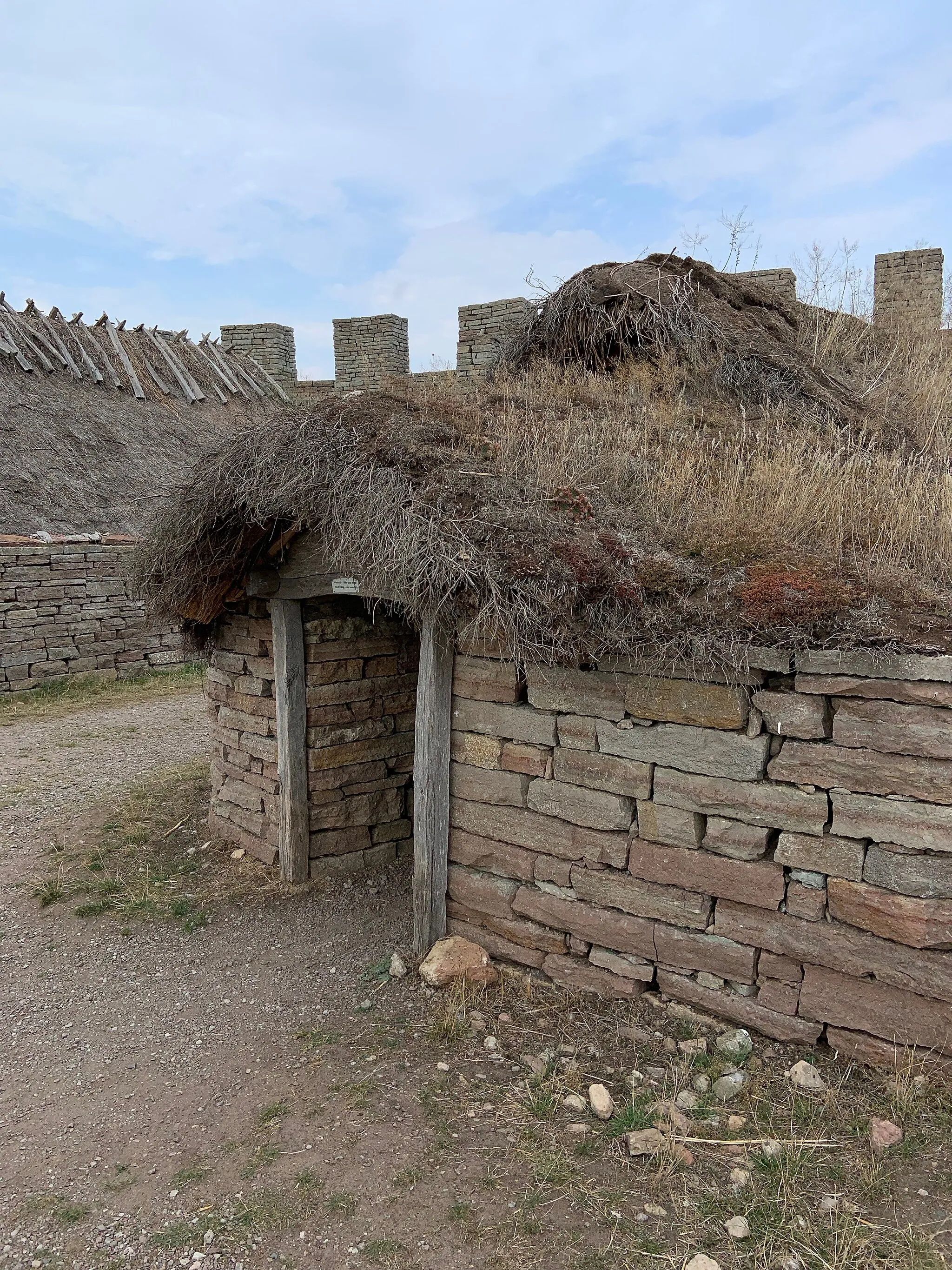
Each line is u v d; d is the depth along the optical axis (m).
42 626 12.30
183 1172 3.07
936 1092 3.00
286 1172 3.01
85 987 4.53
